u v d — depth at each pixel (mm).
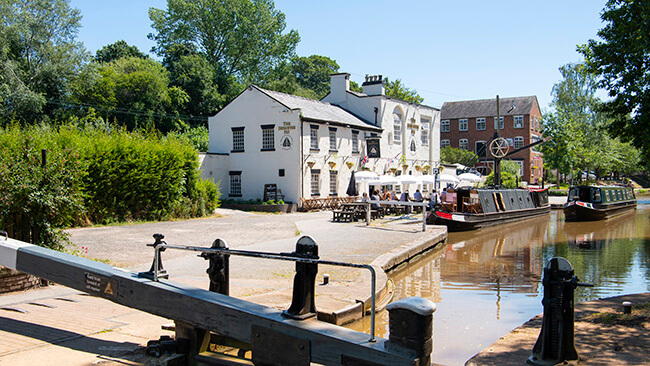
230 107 34000
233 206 31844
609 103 13328
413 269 16375
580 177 65312
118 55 59656
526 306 11453
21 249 7094
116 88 46688
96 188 20969
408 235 20219
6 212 9359
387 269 13945
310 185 32250
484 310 11094
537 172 69625
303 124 31328
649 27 11820
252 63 59938
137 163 22641
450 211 29984
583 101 60531
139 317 7652
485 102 71688
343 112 38562
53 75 42562
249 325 5219
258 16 58844
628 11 12594
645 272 15516
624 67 12875
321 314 8258
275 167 32094
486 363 6539
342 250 15898
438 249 20594
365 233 20625
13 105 38969
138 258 13312
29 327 6910
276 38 61125
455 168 50812
